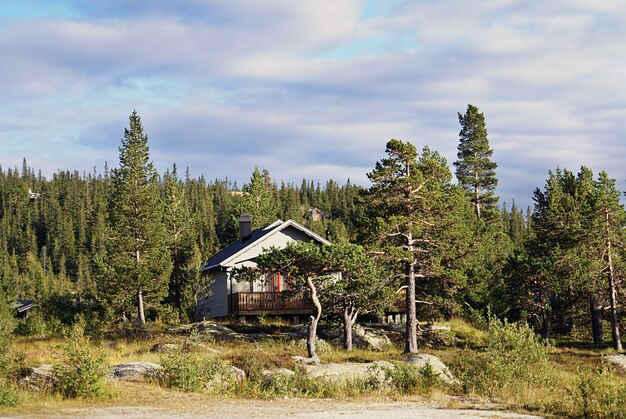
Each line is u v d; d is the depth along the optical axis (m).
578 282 47.59
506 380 23.70
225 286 46.25
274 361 26.11
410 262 38.06
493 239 60.91
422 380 24.62
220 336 38.44
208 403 19.94
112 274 48.84
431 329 44.62
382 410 19.14
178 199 66.31
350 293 36.22
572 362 38.50
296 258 32.25
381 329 44.38
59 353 30.17
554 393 22.77
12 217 170.62
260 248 45.88
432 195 38.78
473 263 49.59
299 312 44.16
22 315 75.62
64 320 48.84
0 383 18.55
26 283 102.88
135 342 36.19
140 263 49.44
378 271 37.22
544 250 54.19
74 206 170.75
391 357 34.22
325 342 37.16
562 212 56.00
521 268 48.97
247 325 42.00
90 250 138.88
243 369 25.03
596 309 51.53
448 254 39.84
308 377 24.27
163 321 50.00
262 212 77.75
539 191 76.25
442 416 17.61
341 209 186.25
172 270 56.66
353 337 40.66
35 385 20.75
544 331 49.94
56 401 19.17
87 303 52.53
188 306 51.91
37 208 178.25
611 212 49.28
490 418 17.41
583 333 58.69
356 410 19.09
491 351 25.14
